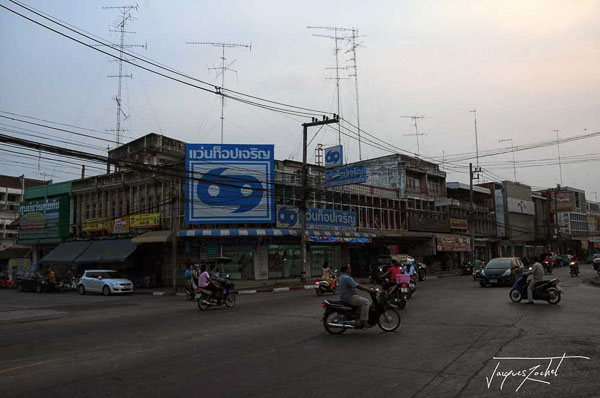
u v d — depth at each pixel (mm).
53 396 6051
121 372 7277
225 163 30125
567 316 12117
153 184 33000
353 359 7824
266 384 6395
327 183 30641
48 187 40531
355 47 37531
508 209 61094
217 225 29984
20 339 10688
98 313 16359
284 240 31203
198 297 16922
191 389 6242
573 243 78938
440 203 47625
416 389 6000
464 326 10953
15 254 43406
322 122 27344
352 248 38344
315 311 14836
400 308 14695
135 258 34469
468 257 52312
